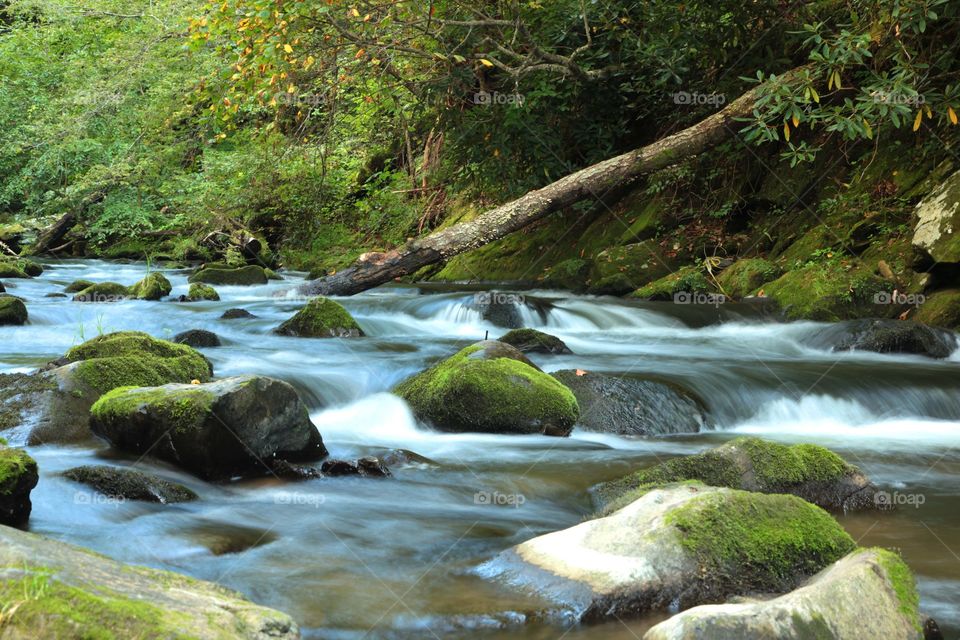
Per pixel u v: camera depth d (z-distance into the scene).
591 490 4.52
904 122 10.01
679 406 6.30
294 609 3.06
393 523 4.03
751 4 11.49
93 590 2.28
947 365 7.90
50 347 8.09
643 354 8.30
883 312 9.52
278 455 4.83
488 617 2.99
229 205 18.16
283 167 17.17
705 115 12.82
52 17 22.97
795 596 2.64
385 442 5.59
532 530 4.00
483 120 12.88
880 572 2.85
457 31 11.83
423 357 7.64
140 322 9.67
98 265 19.05
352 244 17.69
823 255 10.60
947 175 10.24
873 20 9.91
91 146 21.11
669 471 4.42
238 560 3.51
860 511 4.40
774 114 9.91
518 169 13.59
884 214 10.48
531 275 14.16
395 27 10.72
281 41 9.68
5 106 22.92
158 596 2.38
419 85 12.27
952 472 5.22
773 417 6.61
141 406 4.70
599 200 14.01
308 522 4.00
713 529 3.25
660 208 13.10
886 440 6.08
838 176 11.55
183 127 20.27
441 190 16.75
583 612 2.99
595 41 12.59
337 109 14.00
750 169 12.47
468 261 15.20
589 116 13.16
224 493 4.42
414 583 3.30
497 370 5.96
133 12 21.52
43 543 2.57
